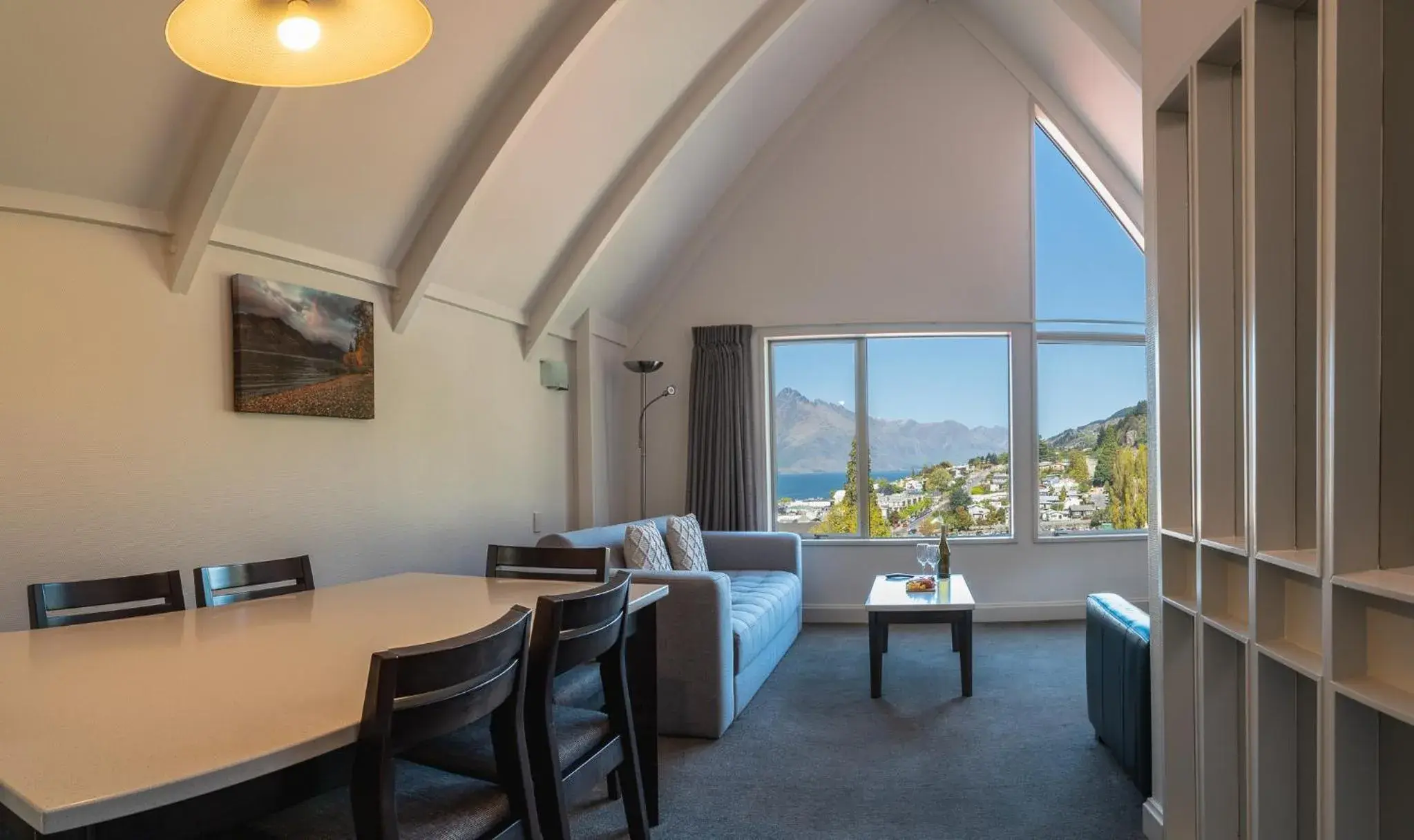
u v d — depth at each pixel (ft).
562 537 12.94
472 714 4.67
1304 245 5.99
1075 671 14.37
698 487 18.97
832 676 14.30
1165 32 7.84
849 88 19.29
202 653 5.35
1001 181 18.88
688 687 11.18
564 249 15.10
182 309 8.66
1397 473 4.93
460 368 13.50
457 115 10.77
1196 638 7.13
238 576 7.51
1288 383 5.99
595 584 8.52
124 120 7.54
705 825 8.54
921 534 19.27
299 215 9.84
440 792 5.24
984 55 18.98
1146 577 18.70
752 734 11.33
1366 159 4.85
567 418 17.31
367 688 4.06
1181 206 8.00
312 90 8.80
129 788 3.20
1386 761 4.98
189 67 7.59
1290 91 5.98
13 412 7.20
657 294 19.60
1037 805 8.98
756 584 15.53
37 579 7.33
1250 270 6.01
